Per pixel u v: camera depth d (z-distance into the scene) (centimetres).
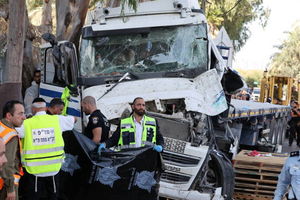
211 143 809
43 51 988
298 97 3033
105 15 930
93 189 666
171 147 770
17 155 566
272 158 983
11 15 895
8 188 535
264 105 1546
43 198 632
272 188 917
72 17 1356
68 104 868
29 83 1272
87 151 670
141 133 699
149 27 903
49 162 617
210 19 3070
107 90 837
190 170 763
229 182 809
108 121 771
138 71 892
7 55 908
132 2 851
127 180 674
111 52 905
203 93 817
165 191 762
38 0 2925
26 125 608
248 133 1324
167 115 795
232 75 971
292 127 1962
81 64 895
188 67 878
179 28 897
